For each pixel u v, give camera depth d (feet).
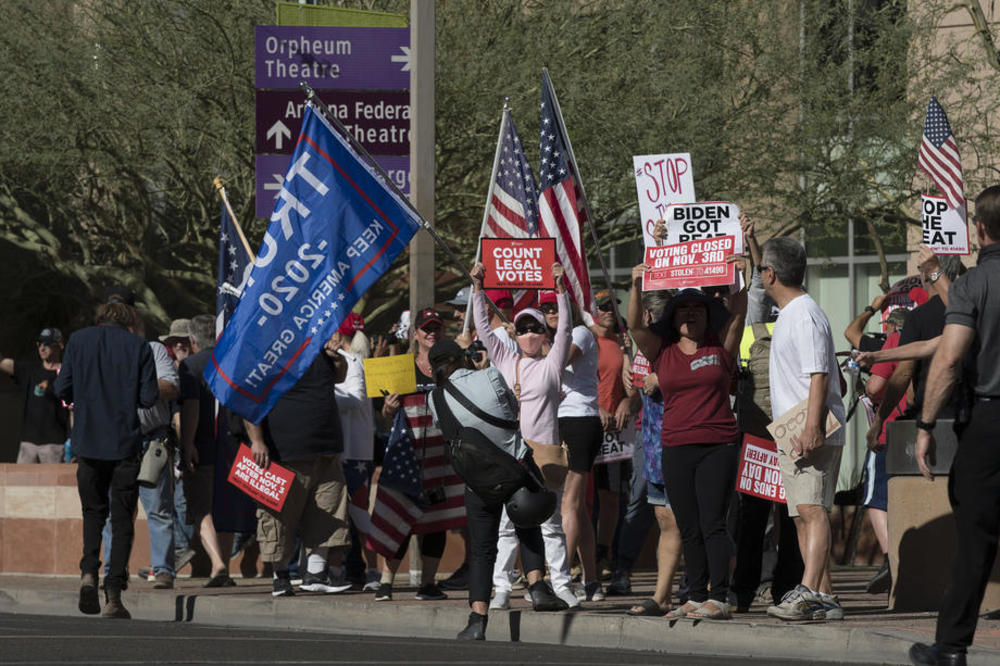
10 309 273.75
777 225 244.01
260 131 149.38
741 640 98.78
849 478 253.24
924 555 115.85
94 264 263.29
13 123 219.61
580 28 225.97
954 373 81.97
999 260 82.48
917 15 232.73
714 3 225.76
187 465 144.77
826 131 228.02
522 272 126.72
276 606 123.44
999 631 100.53
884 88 230.68
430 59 146.61
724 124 228.02
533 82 222.48
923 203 113.50
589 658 93.30
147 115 215.72
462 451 106.22
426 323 132.98
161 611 129.39
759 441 110.42
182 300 270.46
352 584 139.54
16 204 253.65
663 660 92.48
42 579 156.97
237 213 234.99
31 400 179.11
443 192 238.68
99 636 102.94
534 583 112.47
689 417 104.37
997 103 229.25
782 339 103.71
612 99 220.64
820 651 95.35
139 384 123.65
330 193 131.54
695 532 104.88
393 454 128.36
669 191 116.57
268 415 128.88
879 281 265.95
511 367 123.03
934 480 115.44
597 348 122.93
